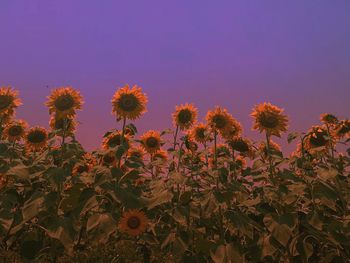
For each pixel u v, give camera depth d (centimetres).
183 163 805
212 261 646
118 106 711
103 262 589
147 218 655
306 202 664
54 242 595
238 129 792
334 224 595
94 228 604
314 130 763
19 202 712
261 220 714
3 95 740
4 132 879
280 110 708
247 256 666
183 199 680
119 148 623
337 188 668
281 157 676
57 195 590
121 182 625
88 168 806
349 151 694
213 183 687
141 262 624
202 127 847
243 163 959
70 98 676
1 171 604
